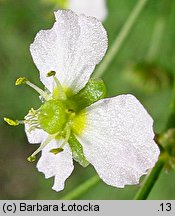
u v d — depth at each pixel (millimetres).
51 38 52
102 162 50
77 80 52
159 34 81
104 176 49
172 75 82
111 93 105
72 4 76
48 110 52
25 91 113
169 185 100
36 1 110
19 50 113
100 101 50
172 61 99
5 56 114
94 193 105
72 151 52
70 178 111
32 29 112
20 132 118
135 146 48
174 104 59
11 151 120
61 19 52
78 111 52
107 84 105
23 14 112
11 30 113
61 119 52
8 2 111
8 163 120
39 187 117
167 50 99
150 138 47
